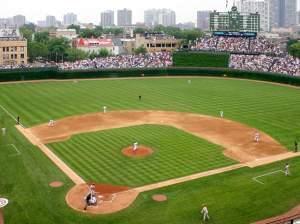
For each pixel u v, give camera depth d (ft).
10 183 154.51
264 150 193.06
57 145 197.26
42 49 639.76
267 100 307.78
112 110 270.87
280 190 149.28
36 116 253.65
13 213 132.57
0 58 534.37
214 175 161.99
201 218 128.67
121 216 129.80
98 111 267.80
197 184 153.28
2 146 195.72
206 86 369.09
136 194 144.56
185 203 138.10
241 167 170.81
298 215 130.52
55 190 147.84
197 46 485.97
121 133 216.54
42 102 293.84
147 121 242.17
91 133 216.54
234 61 437.99
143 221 126.82
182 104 291.38
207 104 292.40
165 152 187.42
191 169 168.04
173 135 213.66
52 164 172.65
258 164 174.50
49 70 403.13
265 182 155.74
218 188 150.00
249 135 216.54
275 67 411.75
